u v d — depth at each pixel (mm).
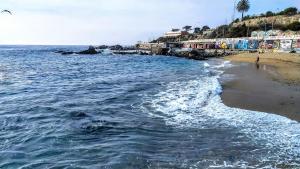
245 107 18750
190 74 40219
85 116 16969
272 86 26938
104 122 15727
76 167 10211
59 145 12258
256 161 10906
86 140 12906
